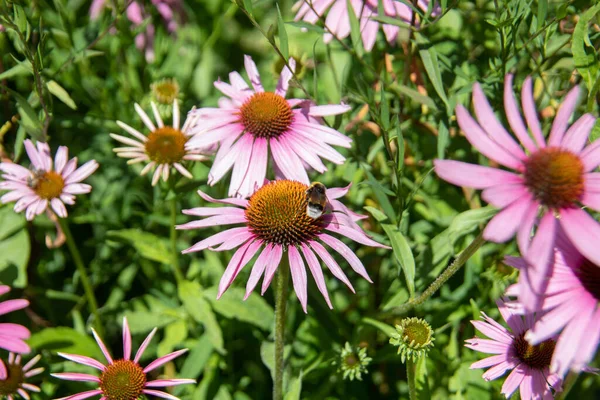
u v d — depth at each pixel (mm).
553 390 391
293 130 463
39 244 582
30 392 494
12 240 527
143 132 589
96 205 587
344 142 457
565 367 318
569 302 327
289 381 500
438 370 480
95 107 595
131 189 586
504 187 329
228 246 411
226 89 493
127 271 579
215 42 682
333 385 512
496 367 387
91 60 612
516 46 480
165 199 502
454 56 529
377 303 549
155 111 507
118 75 619
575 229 324
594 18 472
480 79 470
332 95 553
